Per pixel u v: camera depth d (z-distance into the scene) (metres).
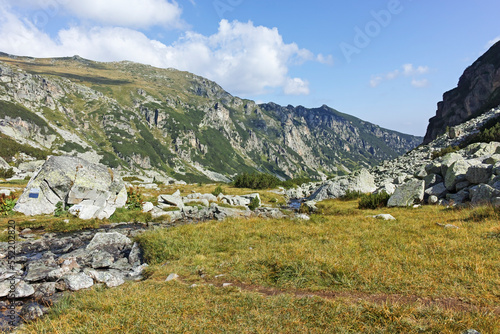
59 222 21.58
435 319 5.76
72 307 7.78
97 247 16.39
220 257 11.70
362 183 40.34
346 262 9.20
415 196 25.64
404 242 11.30
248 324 6.11
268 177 60.75
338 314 6.27
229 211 28.44
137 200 30.05
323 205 33.28
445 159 28.94
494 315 5.75
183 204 32.84
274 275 9.07
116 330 6.16
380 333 5.46
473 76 140.38
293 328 5.87
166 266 11.27
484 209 15.80
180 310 7.02
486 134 48.81
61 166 26.92
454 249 9.91
